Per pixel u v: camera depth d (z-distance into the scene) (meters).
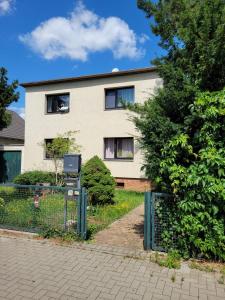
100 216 7.09
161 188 4.67
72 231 5.22
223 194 3.79
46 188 5.45
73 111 15.10
